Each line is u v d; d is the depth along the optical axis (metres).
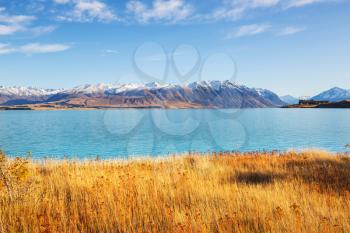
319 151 19.08
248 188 9.03
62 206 6.39
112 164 13.88
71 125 91.44
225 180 10.62
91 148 41.50
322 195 8.52
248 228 5.65
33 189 7.45
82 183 8.46
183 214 6.21
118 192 7.65
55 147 42.62
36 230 5.32
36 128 79.88
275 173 12.20
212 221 5.94
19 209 6.18
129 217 5.82
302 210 6.80
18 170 7.36
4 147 42.41
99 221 5.88
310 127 72.69
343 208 7.43
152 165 13.27
